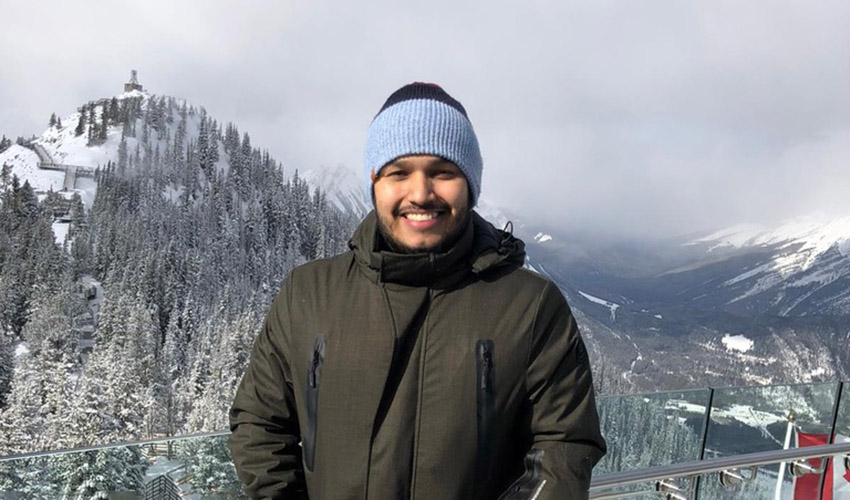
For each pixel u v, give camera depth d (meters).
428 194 1.45
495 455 1.47
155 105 178.62
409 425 1.44
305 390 1.52
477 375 1.44
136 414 35.34
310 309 1.56
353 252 1.62
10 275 85.75
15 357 72.62
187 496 2.62
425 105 1.48
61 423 42.03
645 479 2.80
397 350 1.45
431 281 1.49
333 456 1.47
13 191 118.81
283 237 133.25
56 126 173.00
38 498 2.39
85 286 93.06
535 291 1.51
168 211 125.25
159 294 88.88
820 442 4.51
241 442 1.61
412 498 1.44
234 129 178.00
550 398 1.49
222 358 58.28
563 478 1.43
